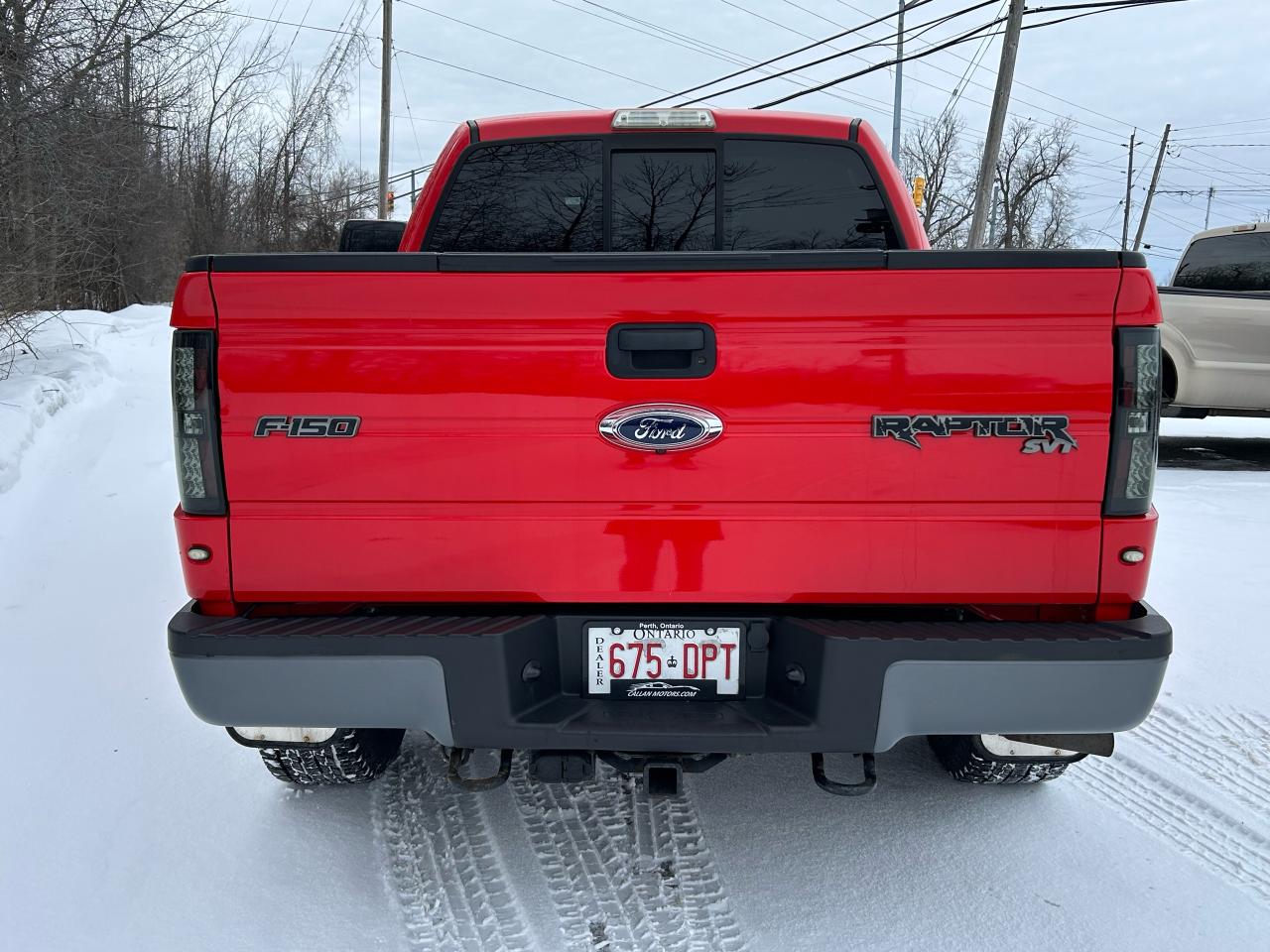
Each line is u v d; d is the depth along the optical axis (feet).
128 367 42.45
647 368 7.48
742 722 7.61
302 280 7.38
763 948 8.11
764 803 10.50
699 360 7.47
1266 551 20.75
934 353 7.39
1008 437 7.43
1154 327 7.38
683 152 10.72
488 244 10.87
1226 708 13.00
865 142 10.69
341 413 7.49
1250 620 16.39
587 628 7.91
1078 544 7.54
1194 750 11.81
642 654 7.93
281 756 9.86
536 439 7.51
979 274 7.32
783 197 10.77
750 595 7.66
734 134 10.64
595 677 7.97
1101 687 7.38
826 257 7.34
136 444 28.25
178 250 91.35
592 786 10.83
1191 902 8.77
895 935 8.30
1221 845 9.72
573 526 7.60
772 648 7.93
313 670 7.50
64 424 29.35
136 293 75.61
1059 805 10.49
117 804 10.36
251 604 7.97
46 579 17.56
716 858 9.45
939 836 9.86
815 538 7.58
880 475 7.50
